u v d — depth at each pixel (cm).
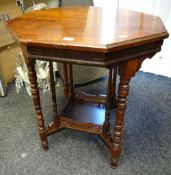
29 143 127
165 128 138
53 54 80
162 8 170
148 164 114
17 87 177
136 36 79
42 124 113
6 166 114
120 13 111
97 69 179
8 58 181
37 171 111
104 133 118
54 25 94
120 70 83
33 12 115
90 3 161
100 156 119
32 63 91
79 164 114
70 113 132
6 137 131
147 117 146
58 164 115
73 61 79
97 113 132
